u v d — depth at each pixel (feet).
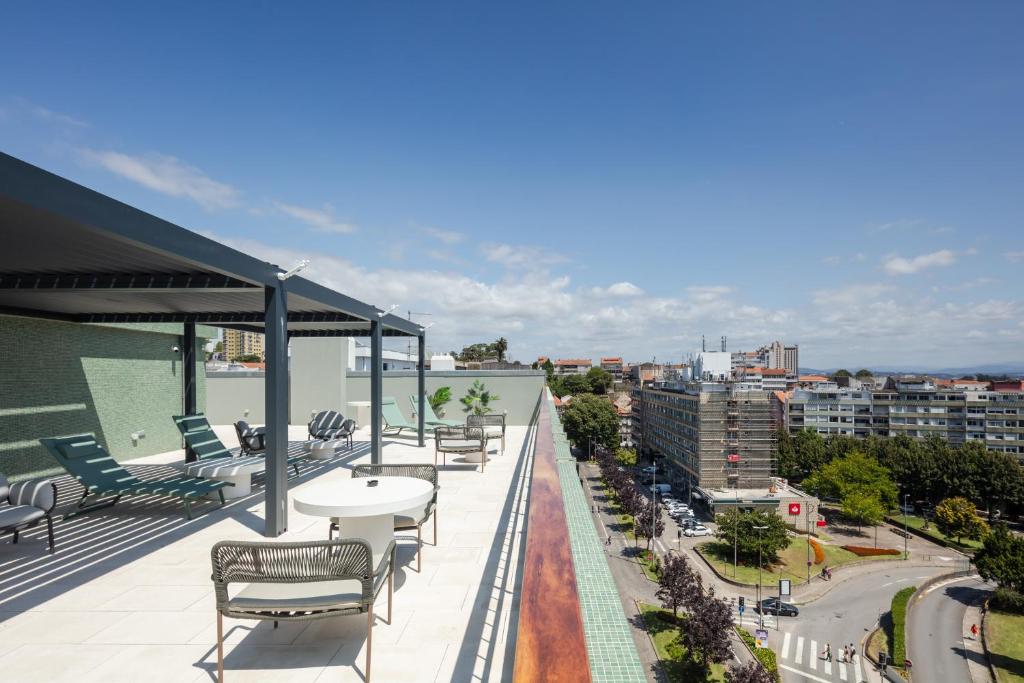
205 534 16.80
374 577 8.87
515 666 3.14
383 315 28.37
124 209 11.49
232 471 21.17
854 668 94.43
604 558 7.84
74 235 13.57
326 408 54.19
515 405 56.59
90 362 31.53
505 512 19.12
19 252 15.67
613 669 4.76
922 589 128.16
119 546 15.65
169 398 38.40
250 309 28.12
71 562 14.30
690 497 206.08
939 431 256.93
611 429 232.32
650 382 309.22
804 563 141.08
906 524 177.58
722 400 197.67
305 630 10.37
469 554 14.76
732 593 121.49
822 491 194.39
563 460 16.79
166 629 10.44
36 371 28.07
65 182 10.12
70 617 11.00
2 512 14.30
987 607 118.11
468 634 10.19
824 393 283.18
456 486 23.41
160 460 34.42
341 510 10.45
